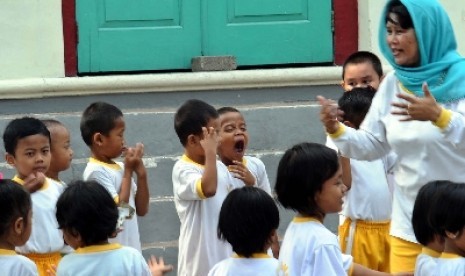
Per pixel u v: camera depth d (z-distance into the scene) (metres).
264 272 7.33
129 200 9.35
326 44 12.66
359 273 7.48
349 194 9.72
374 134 8.30
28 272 7.41
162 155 11.56
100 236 7.39
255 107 11.91
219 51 12.48
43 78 11.66
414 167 8.05
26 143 8.76
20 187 7.47
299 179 7.36
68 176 11.23
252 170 9.65
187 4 12.41
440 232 7.21
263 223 7.32
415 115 7.59
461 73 7.92
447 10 12.55
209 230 9.20
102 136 9.41
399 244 8.21
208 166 8.95
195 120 9.30
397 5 8.11
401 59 8.12
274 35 12.57
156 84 11.77
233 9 12.50
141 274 7.40
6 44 11.77
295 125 11.88
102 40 12.24
